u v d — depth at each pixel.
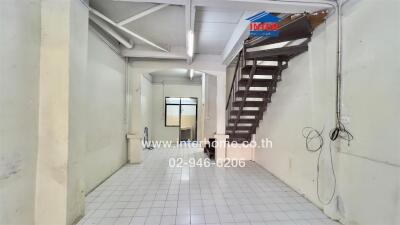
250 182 4.04
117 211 2.79
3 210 1.76
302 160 3.42
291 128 3.82
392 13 1.91
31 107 2.09
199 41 4.48
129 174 4.49
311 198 3.15
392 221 1.92
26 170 2.04
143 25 3.73
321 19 2.79
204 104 7.64
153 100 9.18
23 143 1.99
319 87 2.90
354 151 2.35
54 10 2.22
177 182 4.00
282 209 2.89
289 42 3.74
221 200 3.18
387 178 1.97
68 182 2.29
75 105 2.40
